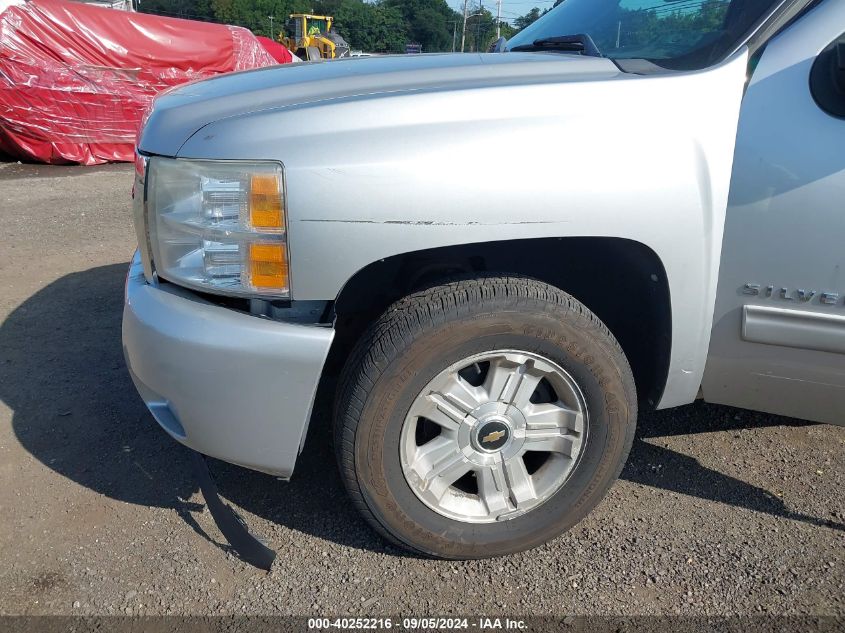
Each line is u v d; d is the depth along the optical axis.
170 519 2.27
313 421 2.74
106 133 9.24
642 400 2.20
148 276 1.95
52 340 3.56
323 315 1.79
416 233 1.68
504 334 1.80
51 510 2.30
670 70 1.91
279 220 1.66
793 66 1.81
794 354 1.94
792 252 1.82
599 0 2.75
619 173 1.72
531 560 2.10
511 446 1.98
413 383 1.80
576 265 2.13
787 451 2.62
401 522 1.94
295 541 2.17
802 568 2.06
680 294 1.86
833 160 1.76
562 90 1.77
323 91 1.87
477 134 1.69
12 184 7.75
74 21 8.71
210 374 1.74
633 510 2.31
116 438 2.71
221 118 1.77
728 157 1.79
